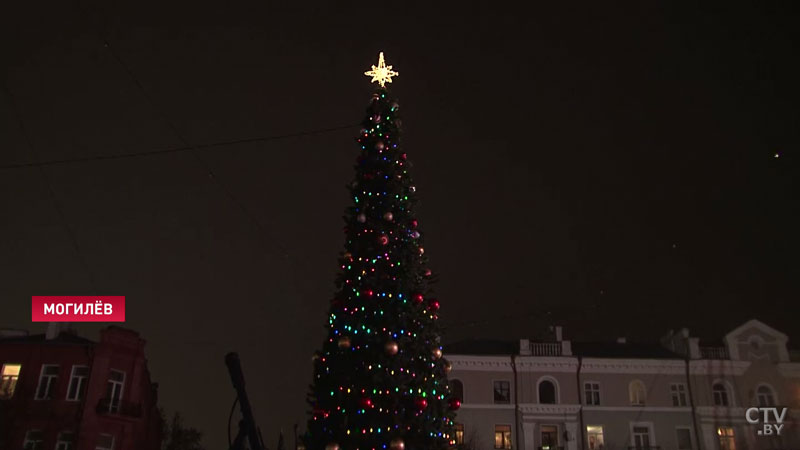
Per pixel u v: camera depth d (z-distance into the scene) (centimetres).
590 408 3419
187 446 3650
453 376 3484
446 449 1068
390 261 1155
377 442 1006
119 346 3119
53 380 3017
